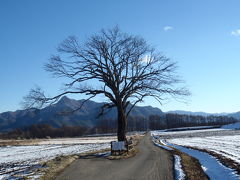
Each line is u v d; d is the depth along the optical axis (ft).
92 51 85.51
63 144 180.34
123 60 86.74
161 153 87.04
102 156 78.23
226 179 43.93
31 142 209.87
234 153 83.15
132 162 64.23
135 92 90.63
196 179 42.22
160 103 92.43
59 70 84.12
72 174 48.24
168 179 42.22
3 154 114.93
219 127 506.89
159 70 88.58
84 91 88.12
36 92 82.38
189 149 108.06
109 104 91.86
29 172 51.88
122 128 88.99
